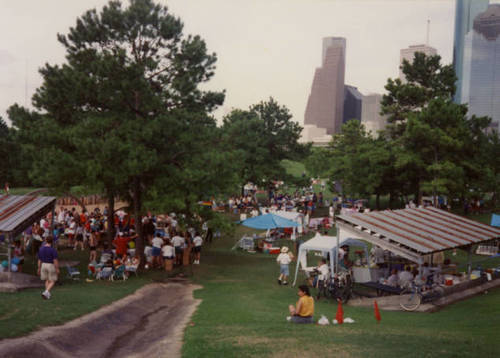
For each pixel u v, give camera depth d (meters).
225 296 17.72
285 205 52.69
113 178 22.23
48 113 23.89
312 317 12.05
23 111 23.08
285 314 14.15
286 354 8.31
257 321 12.59
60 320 11.51
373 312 15.49
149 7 23.12
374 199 67.38
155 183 23.14
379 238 17.89
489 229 22.02
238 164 26.09
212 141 27.14
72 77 21.23
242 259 28.38
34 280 17.67
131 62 21.72
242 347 9.02
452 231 20.20
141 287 18.69
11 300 13.08
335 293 17.83
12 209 19.12
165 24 22.80
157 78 24.61
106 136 21.55
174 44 24.23
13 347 8.60
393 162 48.62
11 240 17.58
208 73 25.45
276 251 31.42
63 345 9.80
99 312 13.22
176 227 31.59
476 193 46.00
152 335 11.52
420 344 8.99
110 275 20.22
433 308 16.03
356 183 53.06
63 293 15.27
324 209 57.75
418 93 50.31
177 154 24.88
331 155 67.00
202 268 24.75
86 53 22.81
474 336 10.03
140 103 23.36
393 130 53.78
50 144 22.03
